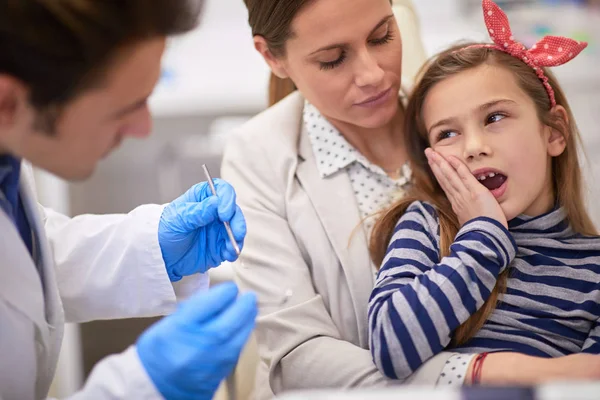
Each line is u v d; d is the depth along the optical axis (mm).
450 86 1062
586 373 871
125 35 687
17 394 880
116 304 1070
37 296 885
